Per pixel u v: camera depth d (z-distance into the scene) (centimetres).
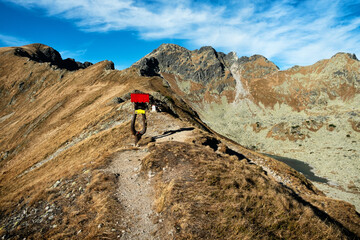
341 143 14475
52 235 959
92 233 888
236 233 753
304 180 2359
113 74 11350
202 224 808
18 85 14475
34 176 2778
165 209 967
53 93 12181
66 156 2858
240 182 1091
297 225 823
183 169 1304
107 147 2242
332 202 1369
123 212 1012
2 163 6238
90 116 5503
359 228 1038
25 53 19662
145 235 855
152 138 2183
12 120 11062
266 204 923
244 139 19100
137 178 1353
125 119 3759
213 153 1602
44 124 7819
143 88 7906
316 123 17662
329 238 791
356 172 9356
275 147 16425
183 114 5688
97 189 1232
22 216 1179
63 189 1353
